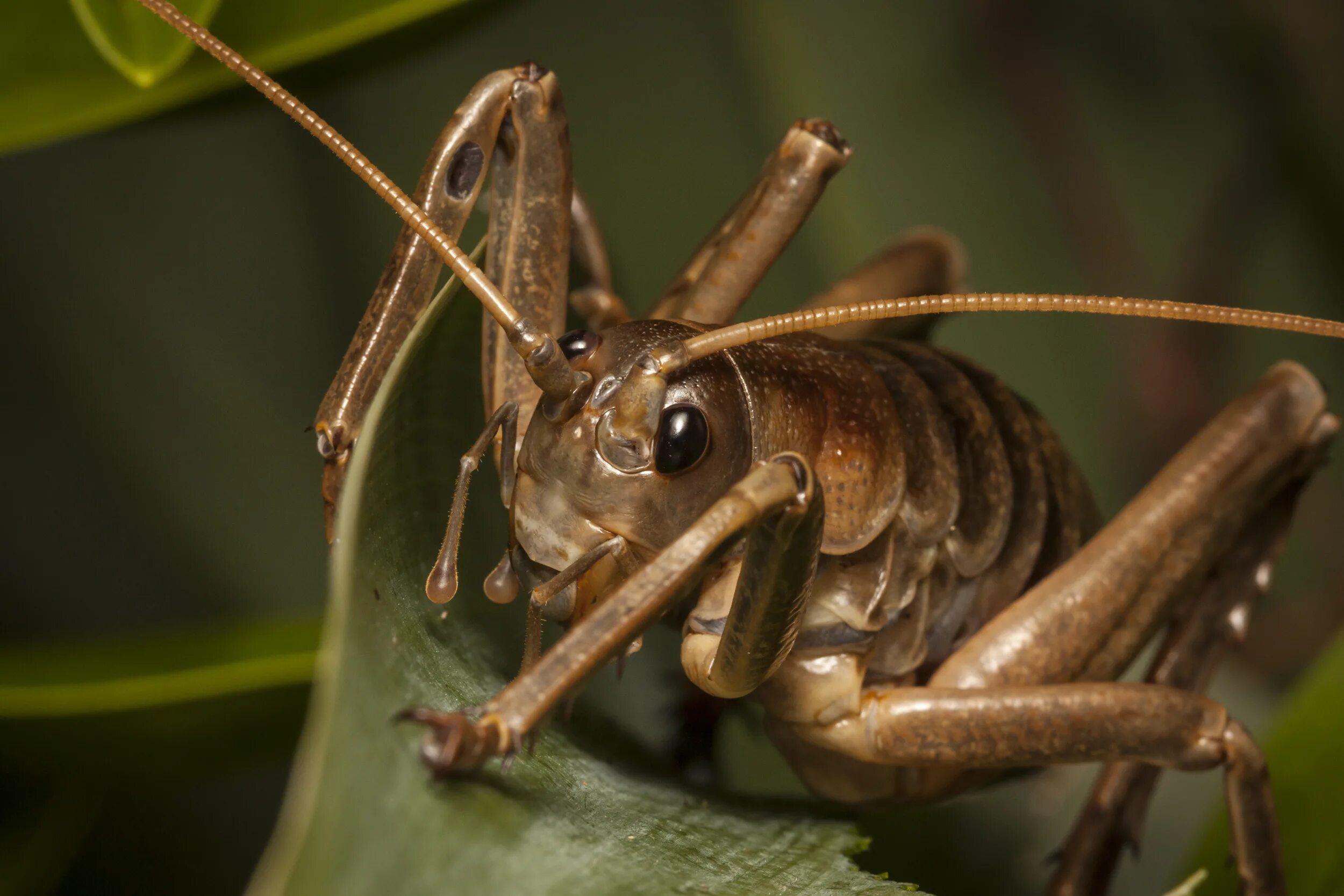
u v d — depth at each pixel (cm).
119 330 26
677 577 21
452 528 22
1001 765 24
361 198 27
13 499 26
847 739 24
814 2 28
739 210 25
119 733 23
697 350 23
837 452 24
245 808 26
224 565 26
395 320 23
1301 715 24
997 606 25
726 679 23
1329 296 29
